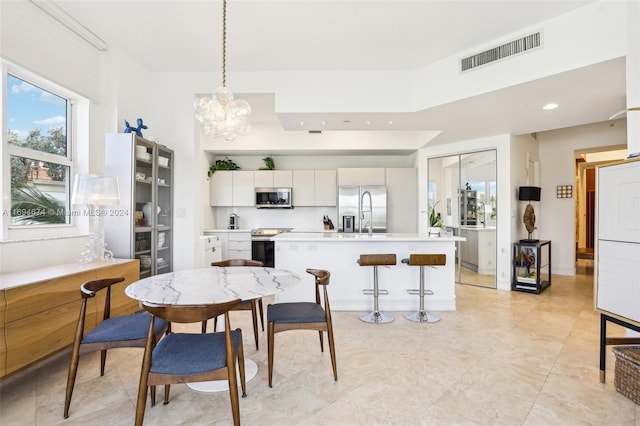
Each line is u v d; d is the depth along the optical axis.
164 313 1.51
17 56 2.51
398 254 3.84
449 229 5.54
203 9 2.71
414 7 2.63
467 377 2.23
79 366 2.38
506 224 4.84
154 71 3.95
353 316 3.58
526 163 5.41
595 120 4.12
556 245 5.96
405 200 6.21
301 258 3.84
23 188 2.73
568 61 2.69
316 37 3.11
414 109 3.75
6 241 2.44
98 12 2.77
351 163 6.75
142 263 3.54
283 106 3.83
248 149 6.09
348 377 2.23
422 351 2.65
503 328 3.19
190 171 3.99
